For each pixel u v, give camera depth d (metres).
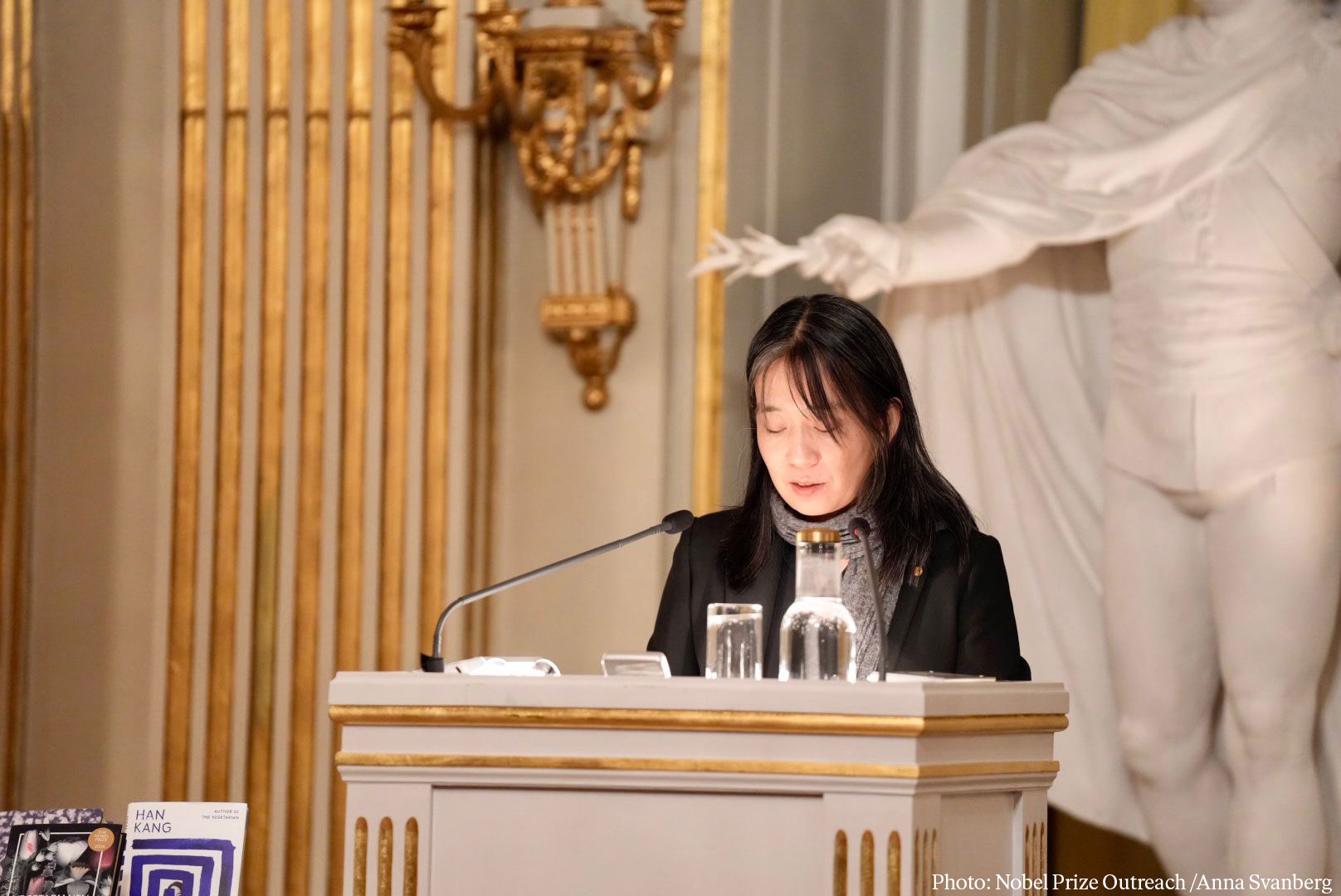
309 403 11.95
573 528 12.02
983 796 4.67
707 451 11.79
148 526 12.02
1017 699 4.71
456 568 11.77
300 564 11.91
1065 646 11.36
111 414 12.05
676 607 6.41
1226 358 10.30
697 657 6.34
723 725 4.40
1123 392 10.77
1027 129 11.20
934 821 4.38
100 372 12.06
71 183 12.13
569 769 4.50
